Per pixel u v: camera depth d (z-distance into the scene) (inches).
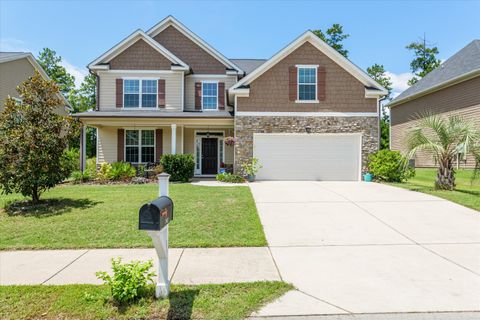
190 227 233.9
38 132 295.6
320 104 540.1
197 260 171.3
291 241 207.3
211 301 121.6
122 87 617.9
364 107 539.8
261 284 137.9
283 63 541.3
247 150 538.0
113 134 619.5
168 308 116.0
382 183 487.8
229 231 224.8
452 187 398.3
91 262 168.1
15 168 288.5
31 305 118.1
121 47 619.8
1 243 198.1
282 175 539.2
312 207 304.0
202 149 645.9
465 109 609.0
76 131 328.5
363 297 127.1
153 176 538.0
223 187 434.3
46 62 1291.8
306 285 138.8
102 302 119.4
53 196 356.8
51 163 306.2
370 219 260.5
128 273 122.9
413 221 253.0
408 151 434.6
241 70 657.0
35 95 308.3
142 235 213.9
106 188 426.0
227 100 625.6
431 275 150.2
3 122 295.7
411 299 125.3
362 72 534.9
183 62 634.2
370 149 536.1
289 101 540.1
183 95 626.5
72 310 114.6
